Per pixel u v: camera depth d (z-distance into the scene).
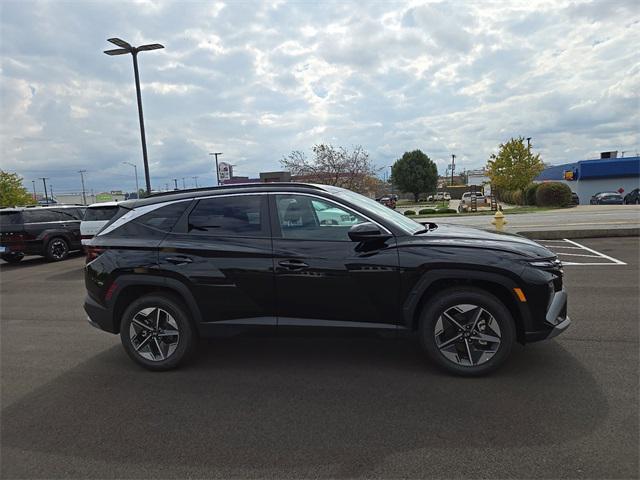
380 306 3.70
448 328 3.67
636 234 11.73
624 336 4.45
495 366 3.58
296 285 3.77
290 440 2.86
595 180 37.38
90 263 4.21
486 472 2.44
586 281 6.99
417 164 63.28
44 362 4.52
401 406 3.22
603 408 3.05
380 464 2.56
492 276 3.50
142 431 3.07
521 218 18.70
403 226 3.93
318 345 4.59
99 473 2.62
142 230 4.14
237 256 3.85
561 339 4.41
